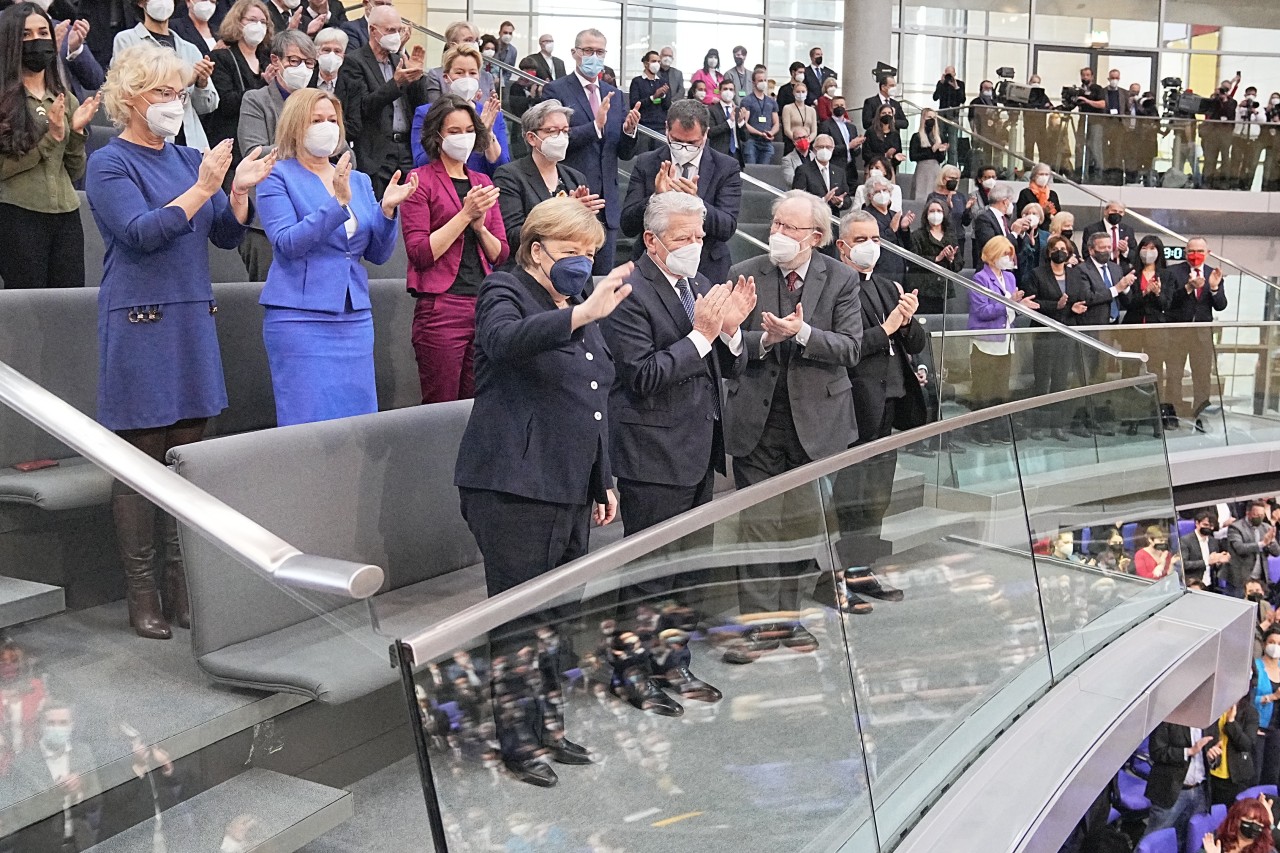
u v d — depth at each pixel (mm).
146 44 3236
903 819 3230
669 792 2250
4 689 1791
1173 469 8078
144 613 1796
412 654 1736
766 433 3996
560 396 2879
